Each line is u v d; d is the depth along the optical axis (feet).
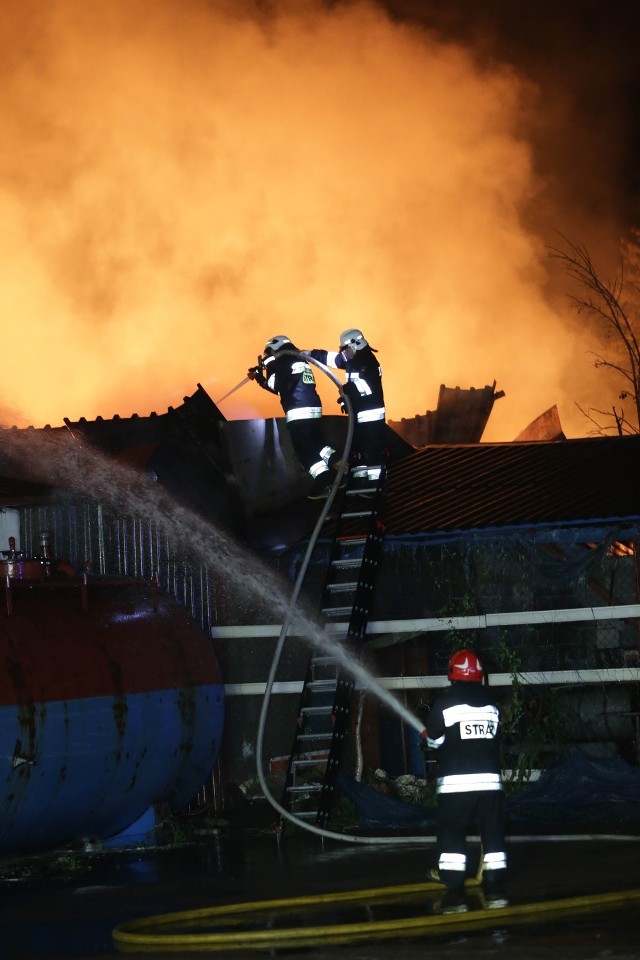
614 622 119.03
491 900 73.10
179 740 103.96
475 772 76.33
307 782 116.98
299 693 121.49
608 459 137.18
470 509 121.80
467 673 77.71
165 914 71.46
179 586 119.44
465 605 118.83
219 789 117.50
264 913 73.15
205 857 97.55
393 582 121.60
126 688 98.68
